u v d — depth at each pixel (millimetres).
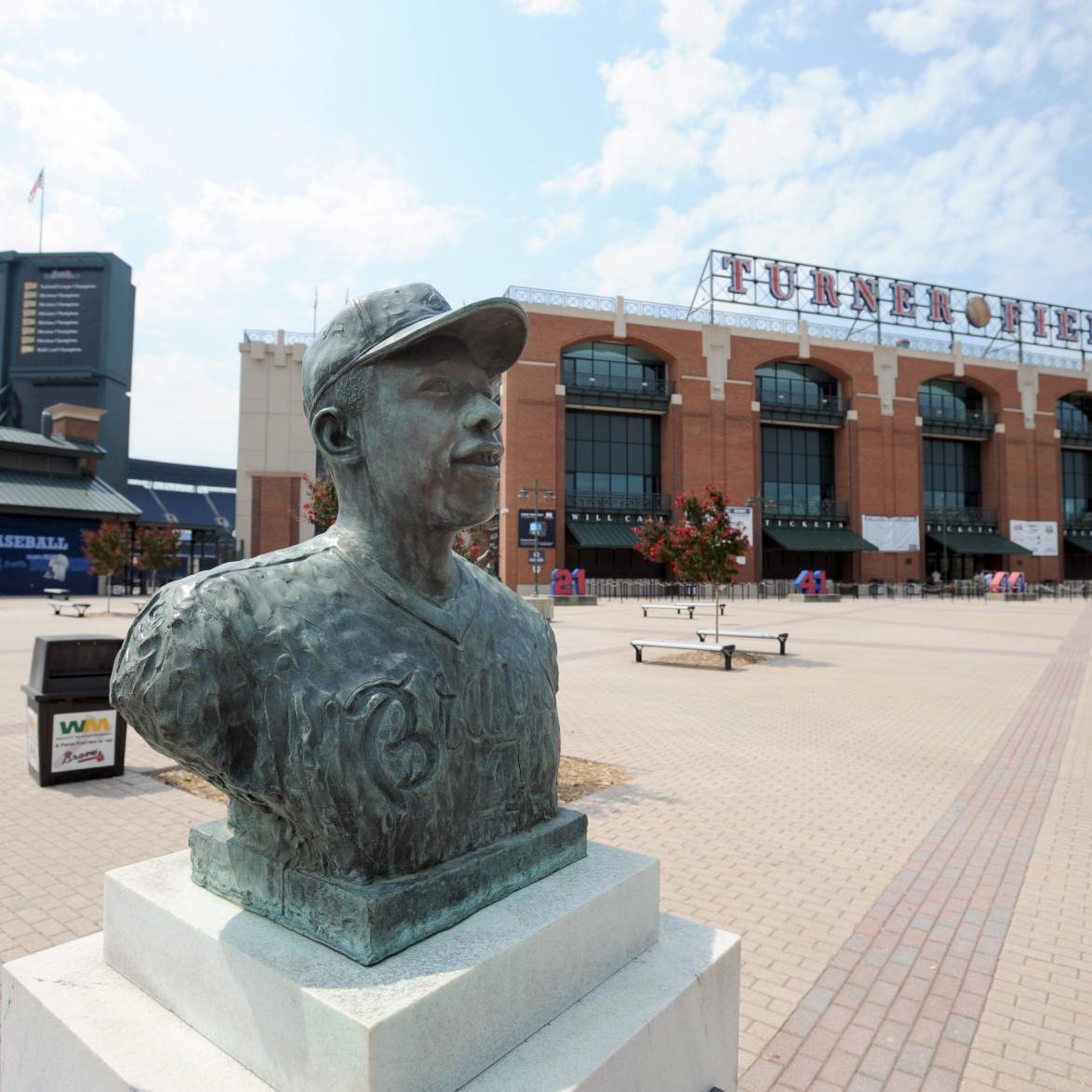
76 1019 1653
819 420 45812
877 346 46406
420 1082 1363
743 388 43625
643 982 1864
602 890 1862
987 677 12953
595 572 42656
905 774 7000
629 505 42406
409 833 1588
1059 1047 3008
